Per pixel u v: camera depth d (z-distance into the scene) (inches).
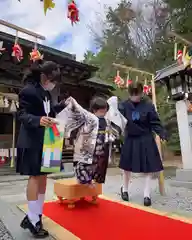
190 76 210.4
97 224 95.0
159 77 228.2
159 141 161.8
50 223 96.5
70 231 87.9
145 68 634.2
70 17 91.7
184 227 89.4
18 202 138.3
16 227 94.3
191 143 203.3
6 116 333.4
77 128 112.0
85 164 114.7
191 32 479.5
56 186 128.8
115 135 126.0
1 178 259.4
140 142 139.3
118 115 131.0
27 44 291.7
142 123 141.6
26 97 90.3
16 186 214.7
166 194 160.9
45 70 92.2
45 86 96.3
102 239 79.7
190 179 192.1
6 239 85.1
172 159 480.4
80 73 378.6
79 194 120.0
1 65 301.0
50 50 364.8
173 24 523.2
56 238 81.4
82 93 417.1
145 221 97.5
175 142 477.4
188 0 503.5
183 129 209.6
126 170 140.4
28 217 86.2
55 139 88.5
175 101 223.8
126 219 100.7
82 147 113.9
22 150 89.4
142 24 677.9
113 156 396.8
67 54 388.5
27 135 88.9
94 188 123.6
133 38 692.7
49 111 95.8
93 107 124.1
